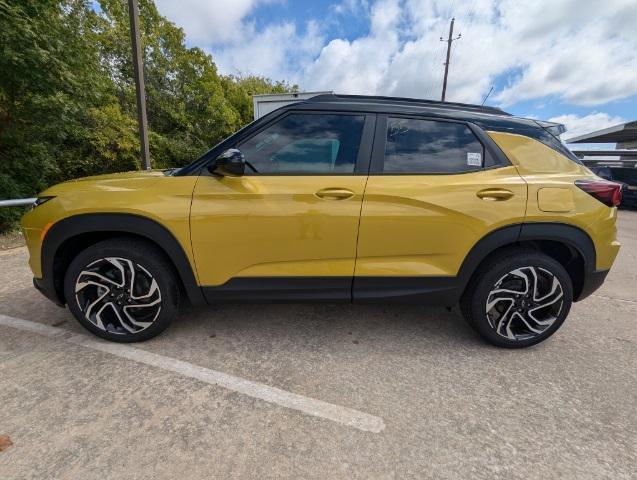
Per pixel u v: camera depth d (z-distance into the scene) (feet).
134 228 6.96
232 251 7.11
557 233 7.27
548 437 5.50
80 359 7.14
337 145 7.23
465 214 7.06
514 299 7.67
